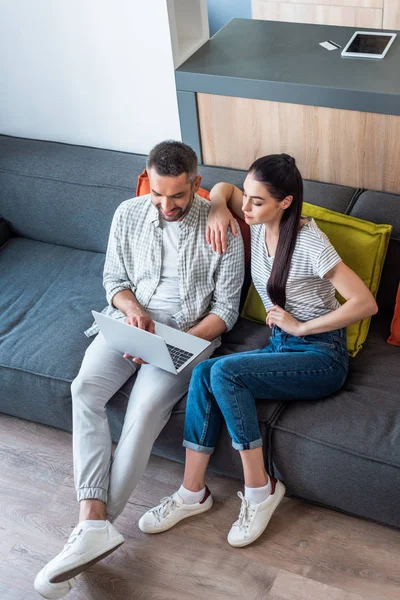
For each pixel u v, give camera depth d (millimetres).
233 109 2701
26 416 2609
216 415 2195
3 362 2482
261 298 2379
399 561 2146
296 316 2254
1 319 2652
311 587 2109
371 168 2621
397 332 2354
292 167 2070
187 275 2371
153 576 2184
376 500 2090
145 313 2361
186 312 2396
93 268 2852
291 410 2191
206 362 2209
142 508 2379
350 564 2154
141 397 2238
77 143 3148
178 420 2291
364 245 2318
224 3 4496
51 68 2953
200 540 2266
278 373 2137
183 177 2160
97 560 2082
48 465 2549
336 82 2510
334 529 2252
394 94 2391
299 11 4117
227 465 2293
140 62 2771
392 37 2764
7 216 3049
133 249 2432
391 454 2016
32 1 2791
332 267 2119
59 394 2416
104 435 2240
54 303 2697
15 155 3027
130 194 2781
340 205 2518
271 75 2604
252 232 2307
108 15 2701
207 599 2111
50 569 2031
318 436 2098
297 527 2268
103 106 2977
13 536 2334
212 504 2352
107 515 2176
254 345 2436
